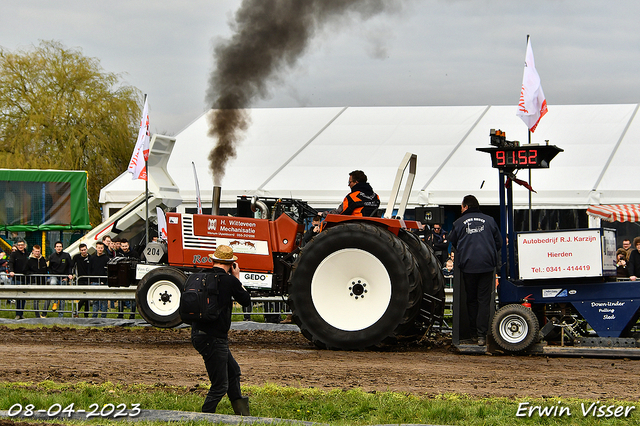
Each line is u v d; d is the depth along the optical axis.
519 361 12.23
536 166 13.39
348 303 13.87
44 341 15.06
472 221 13.27
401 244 13.74
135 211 26.31
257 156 32.78
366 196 14.70
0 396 8.80
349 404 8.69
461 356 12.89
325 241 13.92
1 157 41.34
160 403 8.64
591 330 14.23
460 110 36.34
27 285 19.64
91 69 45.25
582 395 9.27
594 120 33.28
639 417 8.07
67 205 27.94
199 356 12.76
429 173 29.70
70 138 42.66
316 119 36.75
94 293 19.44
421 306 14.38
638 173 28.03
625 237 26.73
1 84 43.72
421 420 7.96
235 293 8.24
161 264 16.02
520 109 16.61
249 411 8.42
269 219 15.97
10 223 27.53
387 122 35.59
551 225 27.33
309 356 12.80
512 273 13.72
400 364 11.80
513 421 7.93
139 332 17.14
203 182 30.41
